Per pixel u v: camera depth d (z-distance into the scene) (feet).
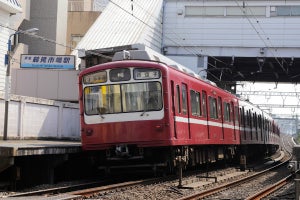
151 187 41.29
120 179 50.52
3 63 82.28
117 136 45.11
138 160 47.29
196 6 112.37
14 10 81.97
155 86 44.96
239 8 110.63
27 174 43.68
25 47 120.57
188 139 49.39
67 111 74.38
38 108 66.03
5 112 56.13
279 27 109.50
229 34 111.04
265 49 109.81
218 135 61.93
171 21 113.50
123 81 45.68
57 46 134.41
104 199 33.30
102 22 111.55
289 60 114.11
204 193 38.06
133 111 45.01
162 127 44.32
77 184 43.83
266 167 87.20
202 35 111.96
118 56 49.39
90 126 46.26
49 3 133.90
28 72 86.22
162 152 46.88
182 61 112.27
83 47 103.91
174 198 35.83
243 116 79.97
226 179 53.67
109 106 45.75
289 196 39.78
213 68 120.98
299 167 38.83
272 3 109.40
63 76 85.46
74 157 51.42
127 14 112.98
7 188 40.09
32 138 64.44
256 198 37.40
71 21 153.07
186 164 51.29
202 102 55.88
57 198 28.19
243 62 119.03
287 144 247.09
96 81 46.57
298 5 108.68
